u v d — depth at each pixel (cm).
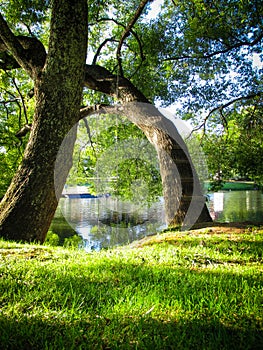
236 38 1201
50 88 698
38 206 678
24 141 1677
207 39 1234
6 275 345
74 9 689
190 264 418
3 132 1659
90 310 260
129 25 957
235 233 620
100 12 1328
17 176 698
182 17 1271
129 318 246
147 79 1316
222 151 1255
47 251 492
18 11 1121
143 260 435
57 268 377
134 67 1321
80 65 704
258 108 1347
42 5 1082
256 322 239
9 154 1697
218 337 217
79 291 299
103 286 318
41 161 686
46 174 682
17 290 303
